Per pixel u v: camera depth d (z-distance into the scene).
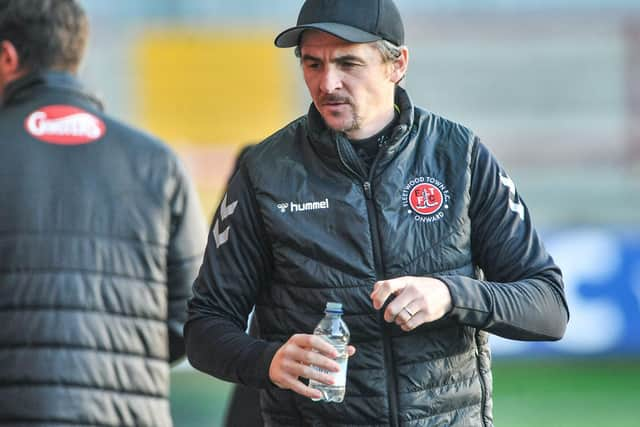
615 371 29.16
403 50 9.76
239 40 39.41
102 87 38.56
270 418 9.90
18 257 9.94
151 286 10.29
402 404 9.45
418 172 9.70
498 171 9.93
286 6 39.88
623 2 40.69
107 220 10.16
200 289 9.94
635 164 39.28
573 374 28.86
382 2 9.55
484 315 9.23
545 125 39.81
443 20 40.56
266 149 9.92
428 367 9.52
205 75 39.03
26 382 9.81
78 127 10.32
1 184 10.03
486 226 9.84
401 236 9.52
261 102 39.19
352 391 9.45
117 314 10.11
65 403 9.84
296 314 9.64
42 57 10.39
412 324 8.88
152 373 10.25
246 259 9.85
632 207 38.22
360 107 9.48
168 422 10.38
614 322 30.28
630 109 40.09
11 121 10.25
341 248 9.51
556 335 9.76
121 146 10.38
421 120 9.89
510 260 9.80
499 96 40.38
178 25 39.38
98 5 39.22
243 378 9.34
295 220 9.60
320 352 8.84
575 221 37.75
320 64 9.51
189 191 10.64
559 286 9.84
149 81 38.91
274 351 9.23
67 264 9.98
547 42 40.44
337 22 9.44
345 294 9.46
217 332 9.62
